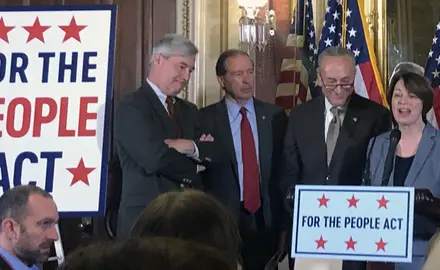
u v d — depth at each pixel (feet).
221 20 14.40
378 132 11.11
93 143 9.65
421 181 9.63
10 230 8.39
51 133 9.70
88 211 9.56
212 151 10.46
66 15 9.93
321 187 8.13
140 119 10.23
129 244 2.59
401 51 14.15
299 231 8.12
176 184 10.37
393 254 7.95
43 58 9.86
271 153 12.00
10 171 9.66
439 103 13.50
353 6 13.74
